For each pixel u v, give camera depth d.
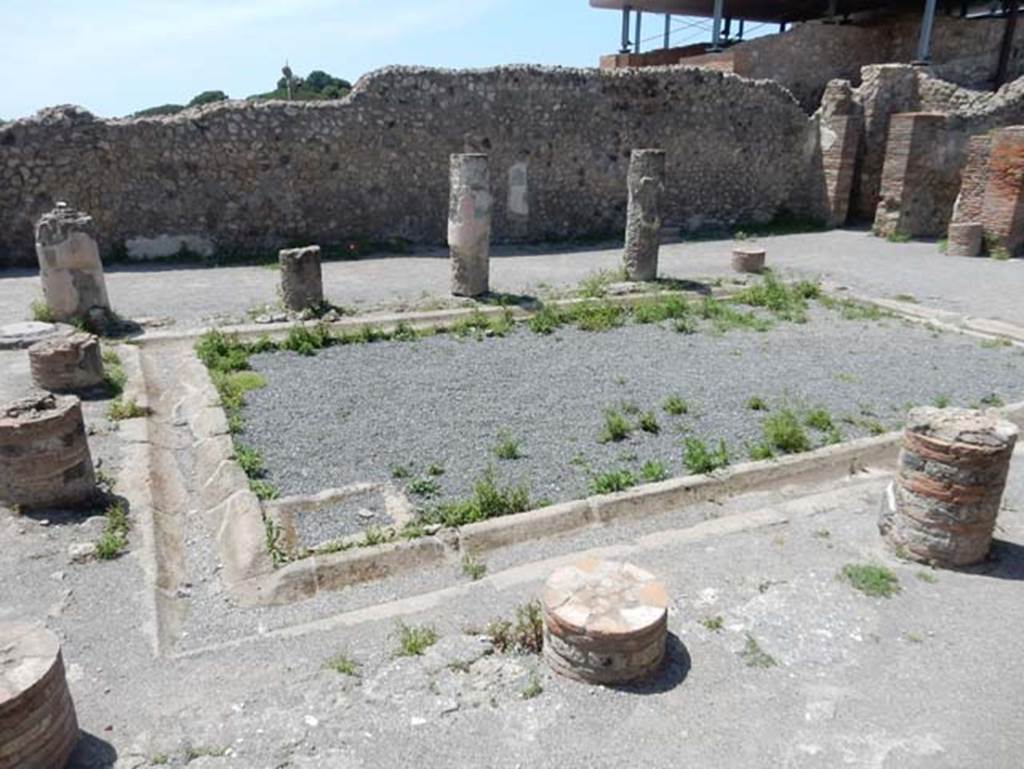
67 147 11.38
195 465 5.34
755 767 2.73
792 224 16.92
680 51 22.69
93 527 4.30
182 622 3.68
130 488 4.81
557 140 14.32
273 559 4.07
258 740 2.83
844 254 13.50
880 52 19.52
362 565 4.02
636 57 23.62
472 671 3.20
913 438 4.03
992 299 9.98
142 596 3.73
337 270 11.77
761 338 8.47
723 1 22.52
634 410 6.25
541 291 10.42
